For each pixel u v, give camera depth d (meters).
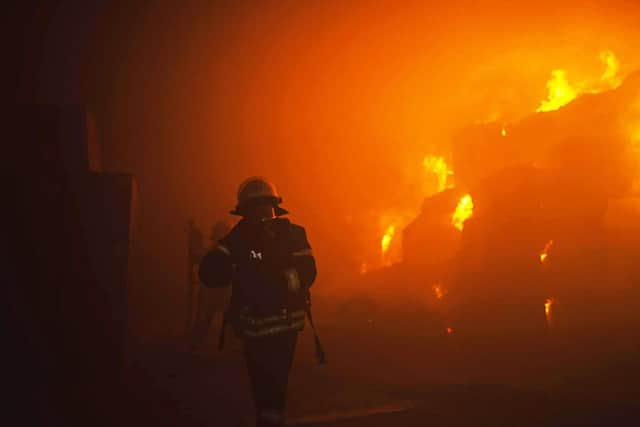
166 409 4.51
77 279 5.23
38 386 4.96
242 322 3.00
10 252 5.09
